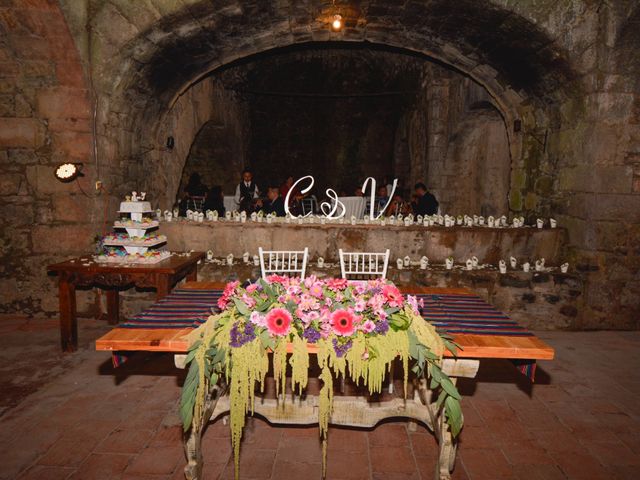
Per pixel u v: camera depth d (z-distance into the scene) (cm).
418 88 1015
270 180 1297
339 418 248
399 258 545
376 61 1113
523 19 487
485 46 560
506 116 665
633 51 479
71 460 263
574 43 491
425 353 210
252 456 271
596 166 507
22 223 514
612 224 511
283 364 211
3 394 345
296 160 1296
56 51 471
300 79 1193
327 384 214
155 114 616
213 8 488
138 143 595
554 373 401
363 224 554
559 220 564
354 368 210
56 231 512
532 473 258
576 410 334
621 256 515
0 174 507
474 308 291
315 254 544
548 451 281
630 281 519
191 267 483
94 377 376
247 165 1216
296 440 290
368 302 213
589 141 511
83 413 317
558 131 568
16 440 283
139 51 502
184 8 475
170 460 264
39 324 509
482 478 253
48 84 489
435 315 273
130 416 313
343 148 1279
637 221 511
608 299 521
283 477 251
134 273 417
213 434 295
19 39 461
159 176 651
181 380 372
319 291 217
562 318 525
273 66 1127
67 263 430
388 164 1268
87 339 467
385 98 1216
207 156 1077
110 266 419
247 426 305
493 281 518
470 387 371
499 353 220
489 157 885
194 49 550
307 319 206
